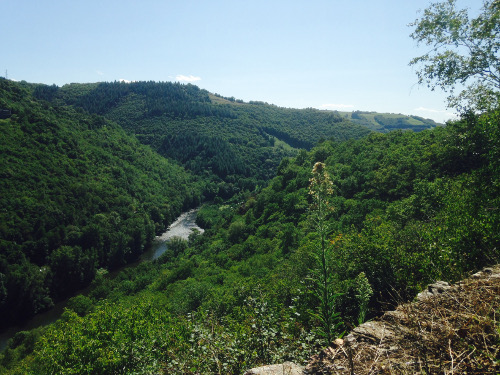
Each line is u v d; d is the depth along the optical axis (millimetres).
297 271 17203
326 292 3658
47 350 9625
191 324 6066
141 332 8844
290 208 44562
